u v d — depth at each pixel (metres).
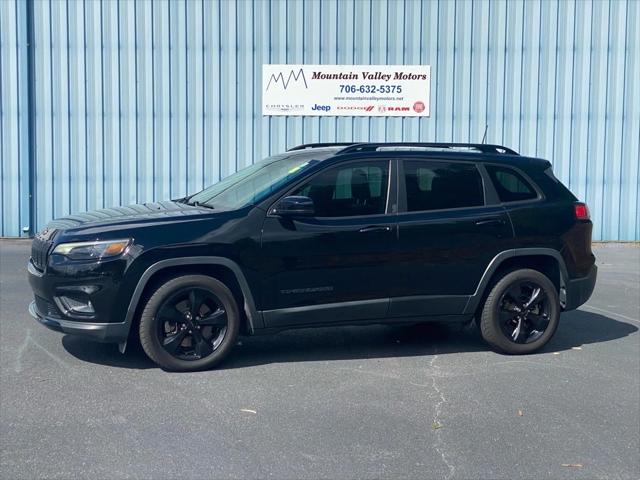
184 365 6.18
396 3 14.59
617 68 14.70
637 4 14.59
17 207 14.58
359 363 6.60
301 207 6.14
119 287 5.95
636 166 14.84
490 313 6.82
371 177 6.63
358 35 14.63
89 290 5.95
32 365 6.37
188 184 14.73
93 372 6.19
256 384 5.95
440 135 14.81
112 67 14.51
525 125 14.80
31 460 4.52
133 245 5.99
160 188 14.72
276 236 6.27
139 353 6.77
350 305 6.49
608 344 7.40
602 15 14.62
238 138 14.72
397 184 6.66
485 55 14.70
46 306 6.22
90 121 14.57
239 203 6.51
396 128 14.81
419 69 14.66
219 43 14.57
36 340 7.14
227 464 4.49
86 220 6.38
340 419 5.23
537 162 7.20
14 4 14.30
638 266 12.35
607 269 12.05
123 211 6.78
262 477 4.33
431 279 6.66
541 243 6.95
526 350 6.94
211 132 14.69
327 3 14.55
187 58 14.57
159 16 14.48
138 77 14.56
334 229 6.39
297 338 7.47
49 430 4.97
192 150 14.70
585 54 14.70
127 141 14.62
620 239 14.93
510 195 7.00
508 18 14.64
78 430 4.98
